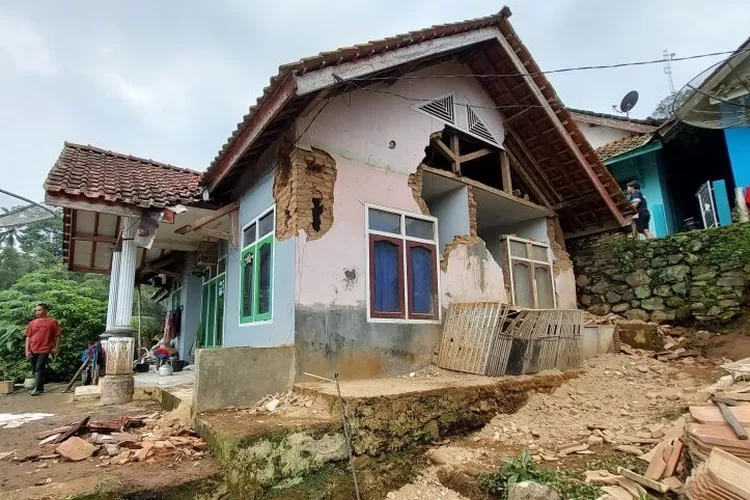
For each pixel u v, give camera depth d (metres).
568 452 4.36
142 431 4.70
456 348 6.36
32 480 3.28
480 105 8.44
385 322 6.12
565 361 6.91
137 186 7.01
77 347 11.82
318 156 5.92
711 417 3.69
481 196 8.50
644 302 8.84
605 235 9.91
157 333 17.80
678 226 12.13
